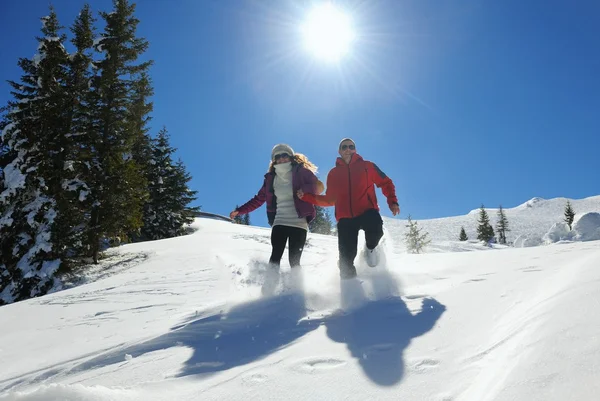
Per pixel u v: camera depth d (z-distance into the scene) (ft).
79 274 46.85
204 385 5.13
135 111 69.26
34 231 49.32
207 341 7.52
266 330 7.75
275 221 13.87
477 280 9.18
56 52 57.31
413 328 6.23
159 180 96.07
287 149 14.24
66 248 49.24
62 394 4.79
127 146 61.67
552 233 98.43
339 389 4.40
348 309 8.49
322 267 15.17
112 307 14.60
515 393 3.08
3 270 48.03
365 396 4.15
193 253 44.47
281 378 4.93
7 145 56.90
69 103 56.75
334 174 13.62
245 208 15.49
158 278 24.16
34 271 45.62
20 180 49.83
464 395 3.73
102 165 57.88
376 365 4.93
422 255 17.80
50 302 17.80
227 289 16.08
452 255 16.47
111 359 7.32
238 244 50.49
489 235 241.55
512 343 4.39
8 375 7.72
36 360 8.59
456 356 4.78
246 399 4.49
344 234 12.76
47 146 53.67
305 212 13.69
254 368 5.47
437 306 7.36
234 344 7.09
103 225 54.08
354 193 13.12
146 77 68.54
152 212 94.63
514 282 8.05
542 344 3.77
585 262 7.73
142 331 9.87
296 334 7.14
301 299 9.54
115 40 65.05
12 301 45.73
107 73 61.87
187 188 104.37
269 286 11.43
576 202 429.79
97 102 62.69
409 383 4.28
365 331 6.51
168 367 6.27
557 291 5.67
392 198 13.50
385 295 9.30
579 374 3.05
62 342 9.97
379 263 12.62
